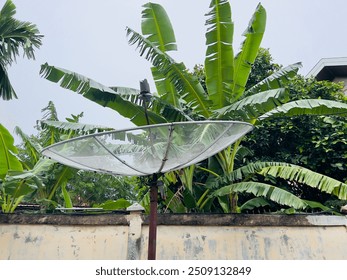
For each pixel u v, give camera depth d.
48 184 6.14
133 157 2.79
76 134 5.53
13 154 5.99
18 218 4.58
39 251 4.36
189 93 5.51
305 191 6.71
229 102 5.65
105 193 13.48
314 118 6.73
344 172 6.42
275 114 5.31
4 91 6.76
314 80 8.18
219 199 5.40
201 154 3.05
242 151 6.19
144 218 4.43
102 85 5.17
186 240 4.25
